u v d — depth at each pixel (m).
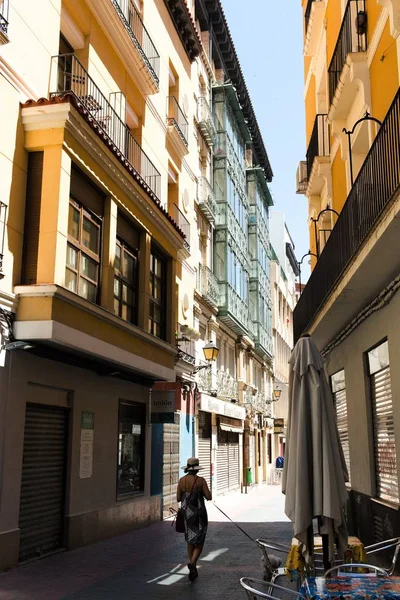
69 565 9.81
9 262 9.89
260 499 25.48
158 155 18.66
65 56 12.91
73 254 11.45
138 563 10.17
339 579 5.55
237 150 31.72
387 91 10.16
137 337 13.95
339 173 14.66
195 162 24.33
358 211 9.82
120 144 14.74
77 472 11.84
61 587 8.23
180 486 9.44
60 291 10.01
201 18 27.44
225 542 12.77
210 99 28.16
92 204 12.35
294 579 6.81
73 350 10.90
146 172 17.03
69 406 11.70
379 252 8.52
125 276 14.49
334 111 13.32
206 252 25.67
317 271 13.69
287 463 6.71
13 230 10.06
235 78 32.22
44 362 10.70
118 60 15.34
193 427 21.72
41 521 10.55
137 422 15.98
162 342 15.52
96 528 12.49
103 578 8.88
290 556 6.91
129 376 14.35
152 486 16.94
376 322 10.62
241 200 32.28
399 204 7.23
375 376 11.27
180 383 18.25
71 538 11.36
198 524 9.09
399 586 5.24
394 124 7.85
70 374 11.69
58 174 10.41
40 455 10.64
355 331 12.46
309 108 19.75
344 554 7.07
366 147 12.68
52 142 10.50
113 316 12.20
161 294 17.31
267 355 38.59
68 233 11.24
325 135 16.33
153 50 18.19
